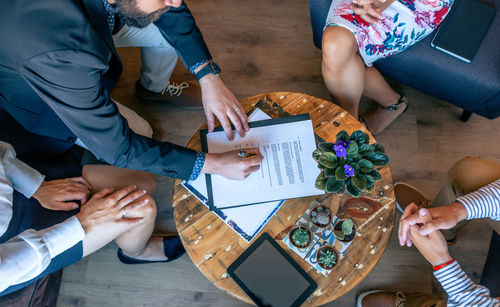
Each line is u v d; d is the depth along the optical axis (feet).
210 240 3.86
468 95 5.16
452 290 3.65
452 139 6.09
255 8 6.87
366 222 3.88
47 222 3.99
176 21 4.20
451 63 4.90
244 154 3.86
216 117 4.41
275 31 6.77
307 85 6.47
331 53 4.70
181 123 6.30
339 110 4.32
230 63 6.61
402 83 5.74
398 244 5.55
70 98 3.05
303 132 4.10
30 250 3.40
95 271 5.54
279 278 3.71
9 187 3.71
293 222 3.89
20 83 3.62
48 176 4.24
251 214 3.91
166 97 6.21
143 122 5.59
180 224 3.92
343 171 3.39
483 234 5.57
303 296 3.66
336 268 3.74
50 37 2.74
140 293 5.44
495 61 4.80
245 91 6.47
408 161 6.00
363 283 5.41
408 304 4.62
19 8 2.74
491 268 4.46
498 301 3.46
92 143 3.50
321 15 5.17
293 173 3.94
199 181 4.03
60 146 4.73
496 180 4.11
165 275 5.51
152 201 4.31
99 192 4.09
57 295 5.32
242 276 3.73
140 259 5.35
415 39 4.84
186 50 4.32
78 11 2.80
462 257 5.49
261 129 4.15
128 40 4.67
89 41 2.86
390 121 5.98
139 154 3.67
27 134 4.43
